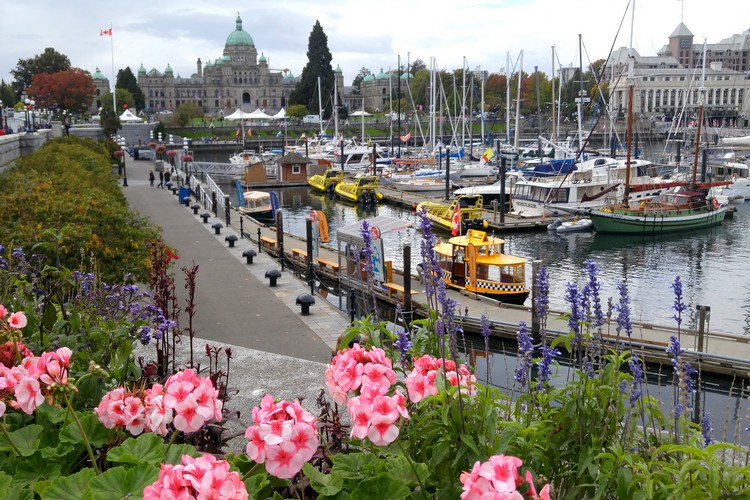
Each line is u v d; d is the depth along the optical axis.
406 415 5.01
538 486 5.72
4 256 16.83
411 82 173.88
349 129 158.75
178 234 42.50
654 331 24.33
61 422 6.91
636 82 147.88
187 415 5.43
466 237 32.91
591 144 126.75
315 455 6.32
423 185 73.88
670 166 75.44
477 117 131.00
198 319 22.78
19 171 37.56
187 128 159.12
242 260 34.09
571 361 8.28
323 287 34.72
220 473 4.24
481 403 5.60
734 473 5.12
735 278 38.22
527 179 64.06
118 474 5.08
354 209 69.50
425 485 5.53
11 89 163.75
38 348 9.19
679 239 49.88
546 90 154.25
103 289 11.20
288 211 68.69
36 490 5.28
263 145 149.75
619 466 5.41
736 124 157.00
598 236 51.00
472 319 25.36
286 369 16.00
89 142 73.31
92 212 21.62
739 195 65.50
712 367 20.44
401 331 7.39
